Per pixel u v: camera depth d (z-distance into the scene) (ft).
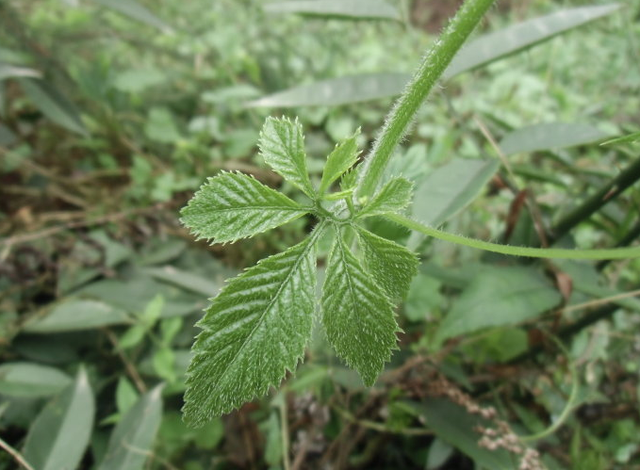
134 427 0.58
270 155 0.29
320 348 0.66
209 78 1.27
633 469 0.70
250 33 1.48
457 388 0.63
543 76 1.40
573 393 0.60
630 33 1.01
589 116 1.12
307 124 1.19
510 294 0.54
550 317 0.64
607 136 0.60
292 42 1.51
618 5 0.63
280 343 0.28
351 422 0.67
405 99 0.34
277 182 1.08
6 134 1.02
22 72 0.85
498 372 0.69
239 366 0.27
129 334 0.73
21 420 0.66
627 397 0.74
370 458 0.71
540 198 0.81
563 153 0.70
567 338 0.67
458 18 0.32
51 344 0.77
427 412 0.65
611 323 0.76
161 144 1.19
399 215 0.33
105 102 1.13
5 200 1.02
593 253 0.31
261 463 0.70
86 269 0.85
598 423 0.72
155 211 0.96
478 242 0.32
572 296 0.63
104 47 1.36
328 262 0.29
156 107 1.20
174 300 0.82
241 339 0.27
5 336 0.74
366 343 0.29
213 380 0.27
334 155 0.29
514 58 1.47
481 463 0.58
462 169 0.54
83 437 0.57
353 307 0.29
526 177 0.71
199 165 1.11
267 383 0.27
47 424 0.57
